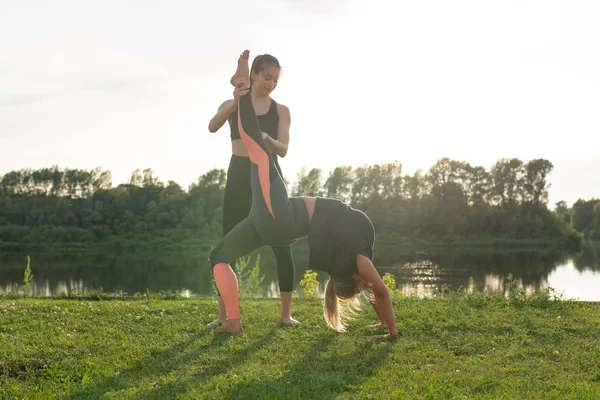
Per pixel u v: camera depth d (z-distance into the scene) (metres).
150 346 4.70
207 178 95.38
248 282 10.56
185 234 84.81
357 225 4.63
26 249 74.44
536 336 4.94
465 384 3.59
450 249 68.88
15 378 3.93
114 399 3.47
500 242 78.25
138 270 43.22
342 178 85.44
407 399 3.29
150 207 92.56
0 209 90.81
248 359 4.32
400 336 4.93
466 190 86.38
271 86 5.35
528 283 31.42
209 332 5.20
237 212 5.55
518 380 3.69
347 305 5.43
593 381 3.73
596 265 46.53
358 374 3.89
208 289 27.28
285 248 5.56
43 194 95.94
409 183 87.19
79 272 41.00
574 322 5.52
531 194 86.06
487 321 5.50
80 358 4.37
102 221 90.56
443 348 4.56
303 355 4.38
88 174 97.75
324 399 3.32
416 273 39.50
